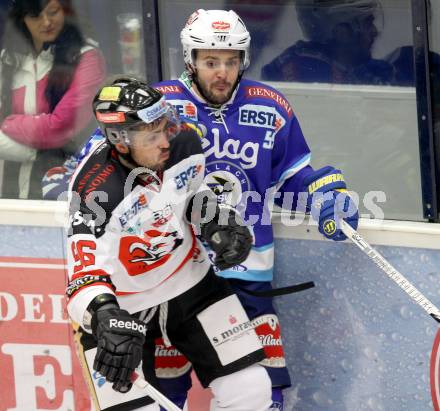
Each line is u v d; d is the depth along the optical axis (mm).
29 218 11414
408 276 10773
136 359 8750
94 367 8789
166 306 9984
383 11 10375
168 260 9812
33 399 11820
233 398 9836
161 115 8938
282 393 11344
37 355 11805
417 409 11133
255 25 10859
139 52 11094
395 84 10609
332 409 11469
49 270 11547
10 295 11750
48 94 11414
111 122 8922
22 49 11312
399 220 10883
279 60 10930
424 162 10656
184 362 10781
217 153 10531
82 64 11242
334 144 11078
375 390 11234
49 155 11586
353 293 11016
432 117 10516
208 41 9789
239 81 10328
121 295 9828
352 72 10727
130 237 9406
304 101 11031
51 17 11125
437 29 10219
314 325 11250
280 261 11188
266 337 10773
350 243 10844
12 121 11562
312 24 10680
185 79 10453
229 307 10031
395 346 11016
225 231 9750
